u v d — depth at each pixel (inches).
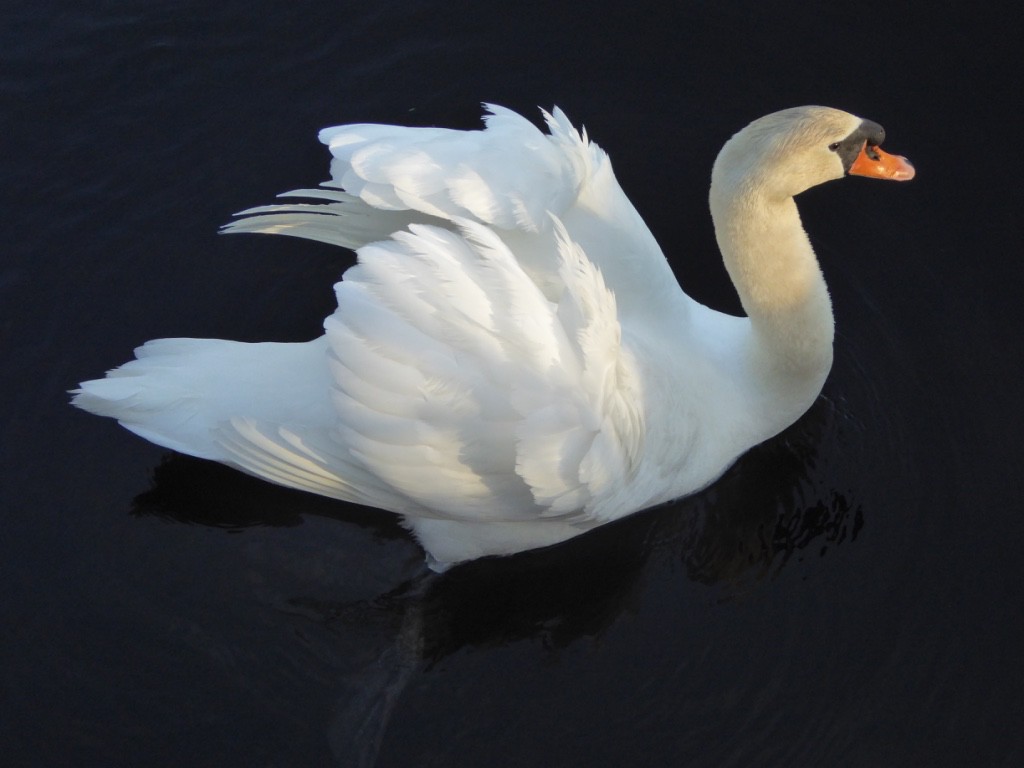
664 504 97.2
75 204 105.8
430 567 96.0
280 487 97.4
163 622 94.1
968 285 103.1
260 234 105.2
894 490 97.3
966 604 93.8
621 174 108.1
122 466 98.1
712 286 104.5
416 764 91.4
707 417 95.0
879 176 90.3
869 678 92.1
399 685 93.3
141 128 108.3
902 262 104.1
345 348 86.4
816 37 111.4
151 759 90.8
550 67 111.5
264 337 102.4
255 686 92.7
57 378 100.6
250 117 109.0
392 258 86.5
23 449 98.4
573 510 91.2
